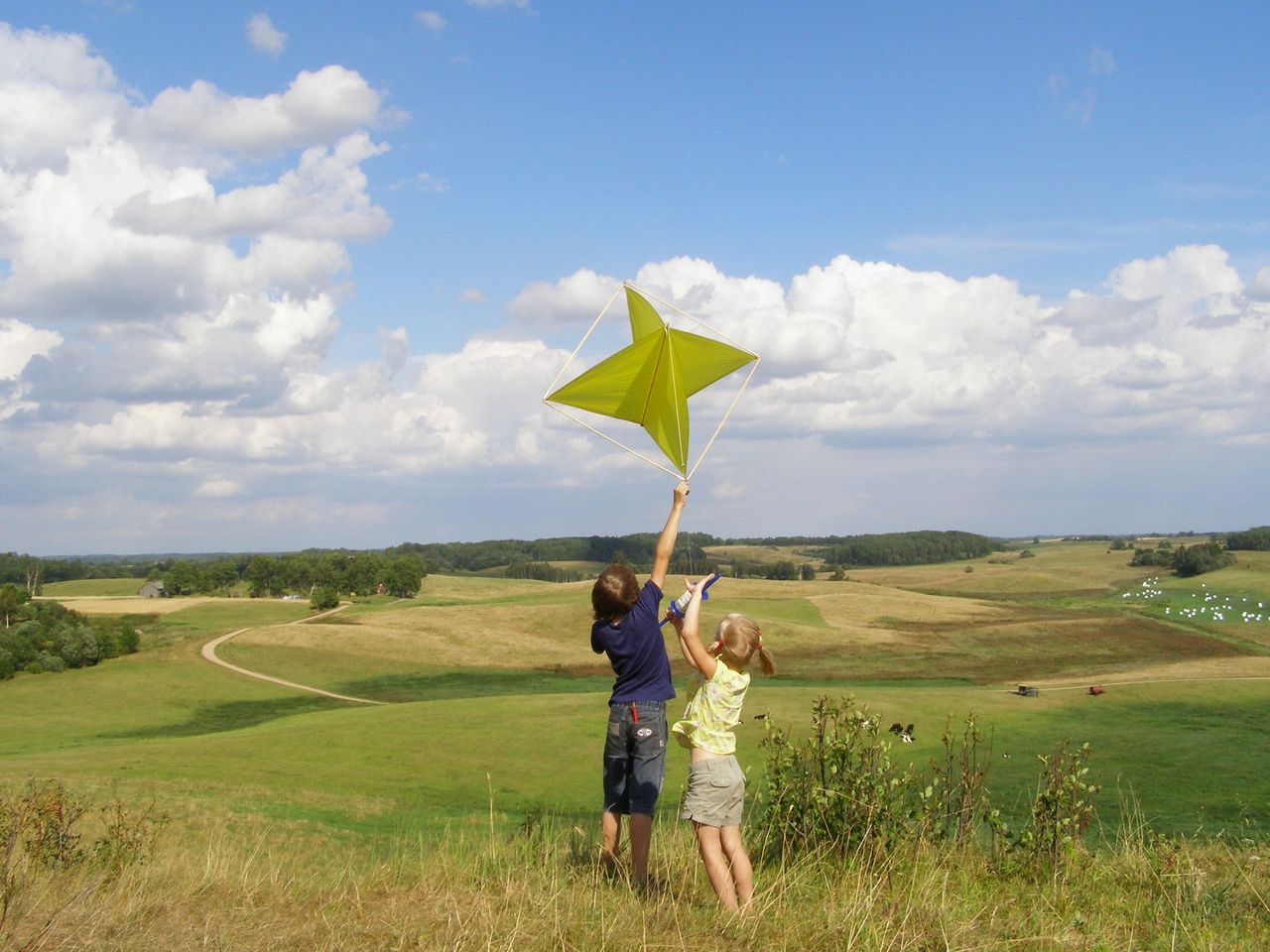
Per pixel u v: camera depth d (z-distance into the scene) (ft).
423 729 132.05
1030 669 220.64
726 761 17.70
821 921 16.03
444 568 511.40
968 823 23.35
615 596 18.58
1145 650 249.55
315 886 18.43
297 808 78.84
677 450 19.79
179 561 450.71
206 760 114.01
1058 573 497.46
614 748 18.84
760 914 15.89
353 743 123.65
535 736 127.24
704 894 18.19
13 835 20.84
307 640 273.33
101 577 502.38
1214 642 260.62
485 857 20.43
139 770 105.29
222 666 245.86
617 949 14.34
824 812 21.65
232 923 15.52
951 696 159.84
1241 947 17.16
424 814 81.20
